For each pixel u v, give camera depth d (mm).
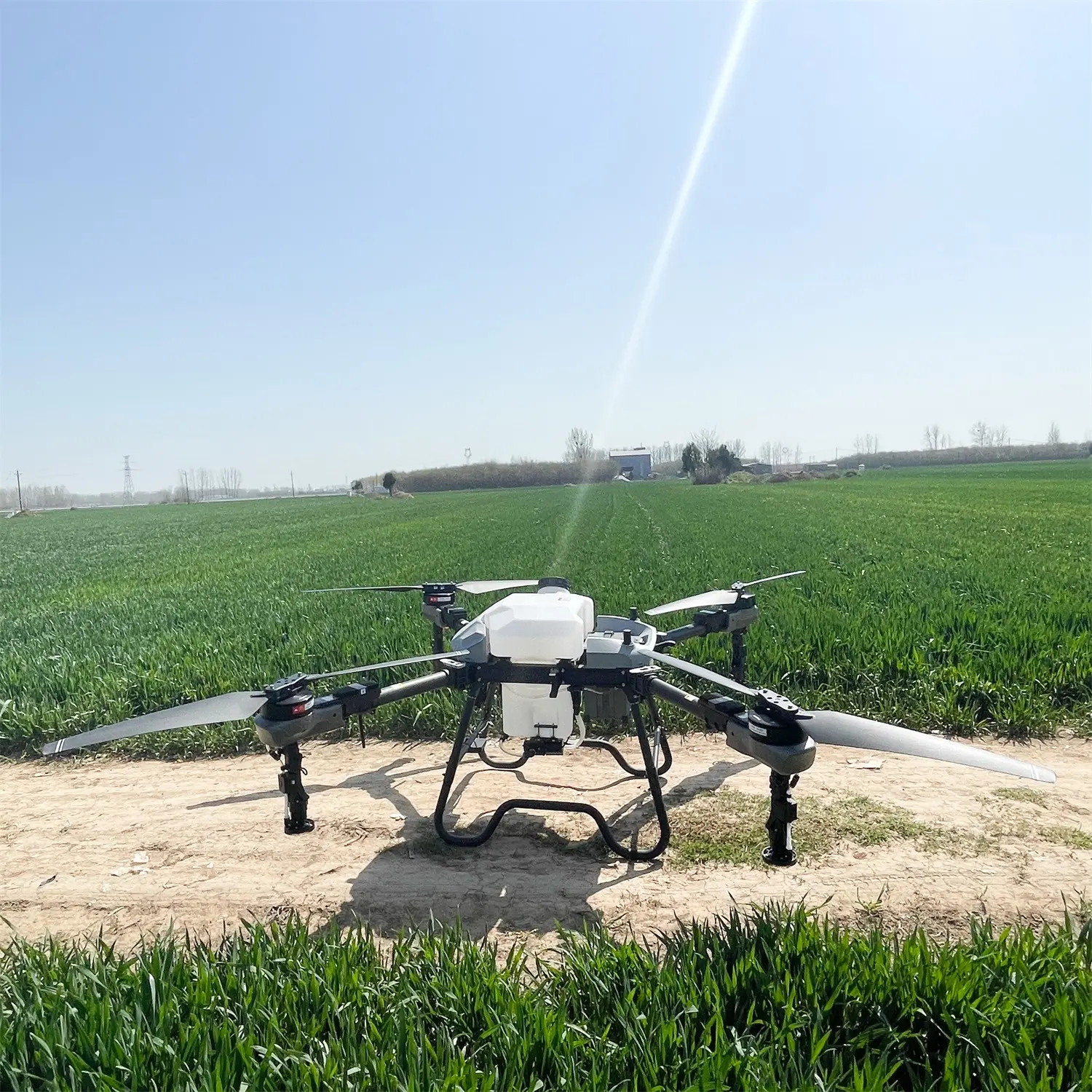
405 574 17172
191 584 18203
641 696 4062
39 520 78250
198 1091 2355
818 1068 2479
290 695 3691
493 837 4699
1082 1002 2639
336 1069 2443
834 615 9570
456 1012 2807
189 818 5188
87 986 2918
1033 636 8062
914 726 6492
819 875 4129
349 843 4703
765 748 3242
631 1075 2494
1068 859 4223
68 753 6574
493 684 5309
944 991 2754
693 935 3221
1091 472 79000
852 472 106625
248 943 3295
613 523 33875
